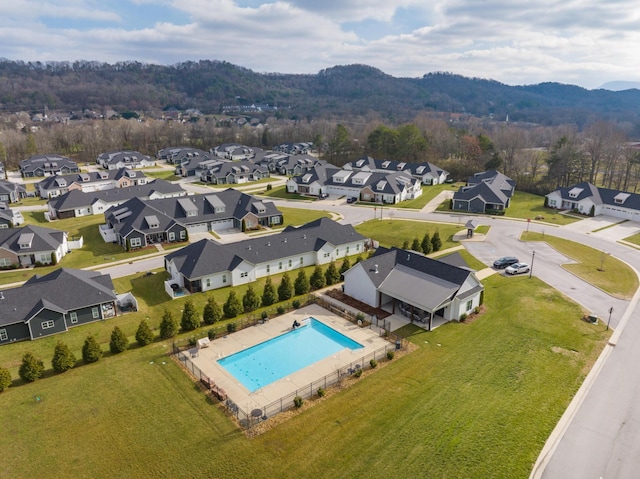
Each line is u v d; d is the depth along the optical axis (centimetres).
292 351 3944
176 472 2550
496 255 6353
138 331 3984
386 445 2730
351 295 5025
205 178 12619
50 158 13988
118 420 2995
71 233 7719
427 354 3800
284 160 13938
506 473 2523
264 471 2547
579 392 3244
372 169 12788
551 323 4266
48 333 4247
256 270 5622
